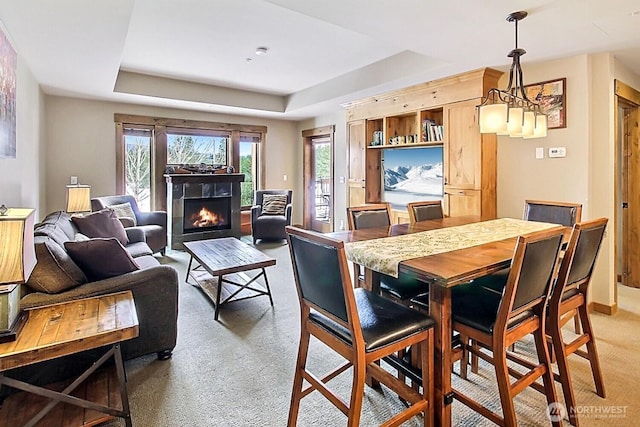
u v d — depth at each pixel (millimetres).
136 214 5441
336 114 6867
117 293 2254
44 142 5137
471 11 2424
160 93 5445
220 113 6852
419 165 4992
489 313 1721
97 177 5734
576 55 3359
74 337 1647
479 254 1827
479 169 3951
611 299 3354
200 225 6496
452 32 2777
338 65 4812
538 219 3102
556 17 2512
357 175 5750
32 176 4113
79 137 5570
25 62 3592
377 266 1779
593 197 3414
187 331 2967
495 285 2250
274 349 2672
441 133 4469
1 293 1601
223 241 4461
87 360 2158
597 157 3385
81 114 5574
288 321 3170
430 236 2316
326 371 2369
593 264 2053
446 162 4316
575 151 3434
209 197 6496
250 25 3518
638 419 1912
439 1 2291
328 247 1442
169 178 6090
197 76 5391
